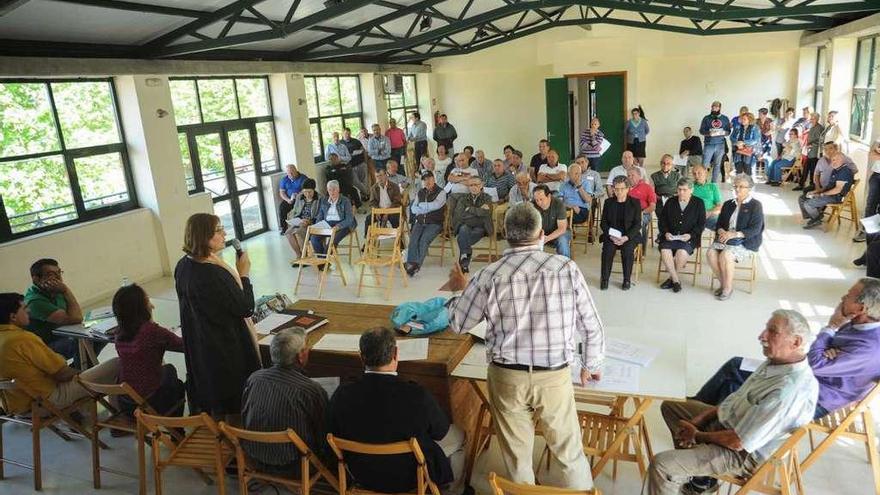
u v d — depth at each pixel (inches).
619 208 225.5
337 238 267.1
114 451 143.6
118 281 264.7
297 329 109.2
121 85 266.1
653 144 506.3
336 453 96.5
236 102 345.7
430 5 306.2
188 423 106.4
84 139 256.8
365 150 447.8
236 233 349.1
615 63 485.7
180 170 291.1
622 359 113.0
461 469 117.0
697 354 172.4
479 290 92.6
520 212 91.0
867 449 114.1
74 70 223.3
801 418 93.2
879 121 279.4
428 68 533.3
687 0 307.1
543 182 304.2
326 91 435.2
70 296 165.2
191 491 126.0
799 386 92.2
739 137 408.8
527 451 97.8
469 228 258.2
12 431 156.9
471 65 533.0
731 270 209.9
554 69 503.5
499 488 78.2
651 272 245.0
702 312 202.8
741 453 98.1
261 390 105.1
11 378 127.2
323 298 240.7
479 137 560.7
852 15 345.1
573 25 440.8
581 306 91.4
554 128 513.7
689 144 408.5
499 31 471.2
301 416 104.3
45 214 243.3
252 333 127.2
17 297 134.4
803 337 92.0
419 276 260.7
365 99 477.7
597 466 113.1
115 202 271.1
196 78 317.1
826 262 241.1
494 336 93.5
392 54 468.4
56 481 133.1
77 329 154.3
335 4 217.2
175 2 214.2
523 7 312.5
